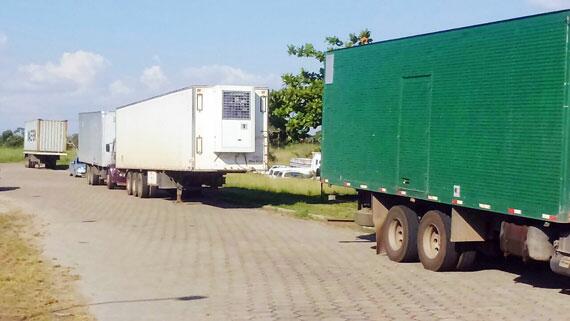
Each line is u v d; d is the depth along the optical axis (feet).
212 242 59.52
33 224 71.87
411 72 47.21
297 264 48.14
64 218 78.18
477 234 43.47
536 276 44.11
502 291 38.99
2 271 43.70
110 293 37.73
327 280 42.04
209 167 90.84
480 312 33.53
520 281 42.29
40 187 133.59
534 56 36.99
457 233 43.88
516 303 35.73
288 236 64.08
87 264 47.44
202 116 90.58
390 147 49.39
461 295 37.76
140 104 110.42
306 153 219.00
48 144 219.61
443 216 45.24
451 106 43.34
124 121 119.75
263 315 32.53
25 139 233.76
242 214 85.81
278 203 99.55
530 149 37.04
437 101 44.65
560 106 35.27
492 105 39.88
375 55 51.29
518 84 38.01
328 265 47.88
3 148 336.29
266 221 77.61
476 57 41.27
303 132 105.81
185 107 92.07
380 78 50.65
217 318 31.94
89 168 147.64
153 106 104.63
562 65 35.24
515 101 38.17
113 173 130.00
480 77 40.91
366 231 68.08
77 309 33.60
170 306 34.50
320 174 59.11
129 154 116.37
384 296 37.27
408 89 47.55
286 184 132.98
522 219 39.99
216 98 89.86
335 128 56.75
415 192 46.68
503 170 38.88
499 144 39.24
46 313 32.58
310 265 47.78
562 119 35.17
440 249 45.24
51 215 81.30
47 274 43.14
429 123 45.37
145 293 37.78
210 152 90.79
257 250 54.90
